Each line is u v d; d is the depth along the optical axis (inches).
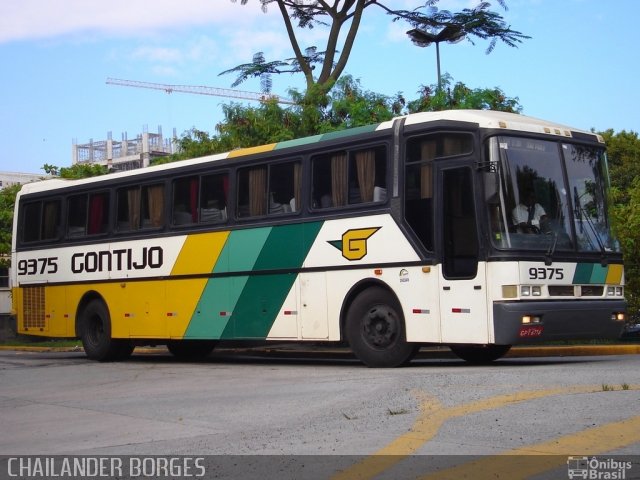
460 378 453.1
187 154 1223.5
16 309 864.9
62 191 825.5
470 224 522.3
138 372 650.2
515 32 1012.5
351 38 1078.4
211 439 341.1
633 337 1041.5
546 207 532.7
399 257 552.1
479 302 514.6
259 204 644.7
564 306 520.7
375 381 472.7
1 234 1646.2
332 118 1047.6
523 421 324.5
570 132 560.1
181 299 698.2
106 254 771.4
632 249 905.5
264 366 664.4
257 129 1042.7
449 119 539.8
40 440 365.1
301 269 608.7
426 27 1014.4
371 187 572.4
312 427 349.7
